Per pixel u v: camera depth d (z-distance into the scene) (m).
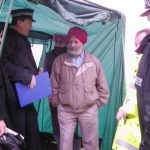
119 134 2.15
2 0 2.38
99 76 3.45
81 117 3.35
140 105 1.73
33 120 3.00
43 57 4.63
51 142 4.79
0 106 2.51
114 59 4.39
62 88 3.37
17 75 2.78
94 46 4.52
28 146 2.96
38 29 4.28
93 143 3.44
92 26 4.42
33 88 2.83
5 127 2.38
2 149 2.21
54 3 3.21
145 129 1.65
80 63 3.34
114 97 4.35
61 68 3.37
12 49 2.86
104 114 4.45
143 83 1.70
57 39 3.98
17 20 2.93
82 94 3.31
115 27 4.39
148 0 1.93
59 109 3.41
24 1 3.30
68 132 3.37
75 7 3.56
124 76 4.32
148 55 1.71
